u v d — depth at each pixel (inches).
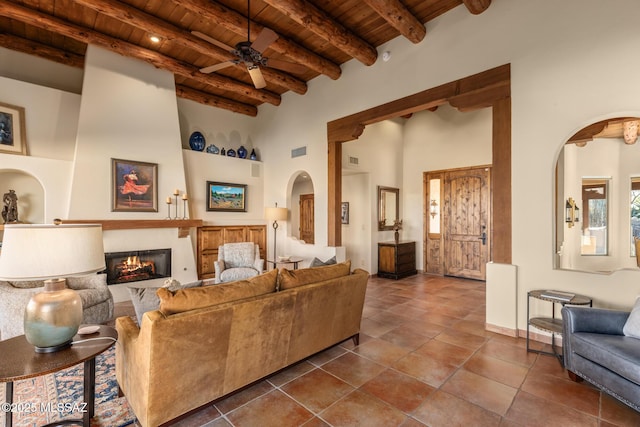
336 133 212.1
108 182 187.6
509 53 133.9
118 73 193.6
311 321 103.1
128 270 193.3
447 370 102.3
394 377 98.1
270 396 88.0
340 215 217.8
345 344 123.4
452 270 261.7
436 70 159.2
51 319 65.2
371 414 80.0
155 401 70.2
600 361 82.9
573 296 111.3
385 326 143.3
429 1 147.9
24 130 174.9
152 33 159.9
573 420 77.1
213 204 245.9
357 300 120.5
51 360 62.8
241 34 161.3
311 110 231.1
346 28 167.9
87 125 181.2
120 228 185.8
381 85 184.9
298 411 81.4
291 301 94.4
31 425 76.0
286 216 241.6
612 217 253.0
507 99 134.2
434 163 272.1
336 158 215.6
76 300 70.1
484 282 239.3
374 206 260.5
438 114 271.0
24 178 184.1
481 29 142.7
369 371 101.9
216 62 204.8
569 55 119.1
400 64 175.3
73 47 193.0
